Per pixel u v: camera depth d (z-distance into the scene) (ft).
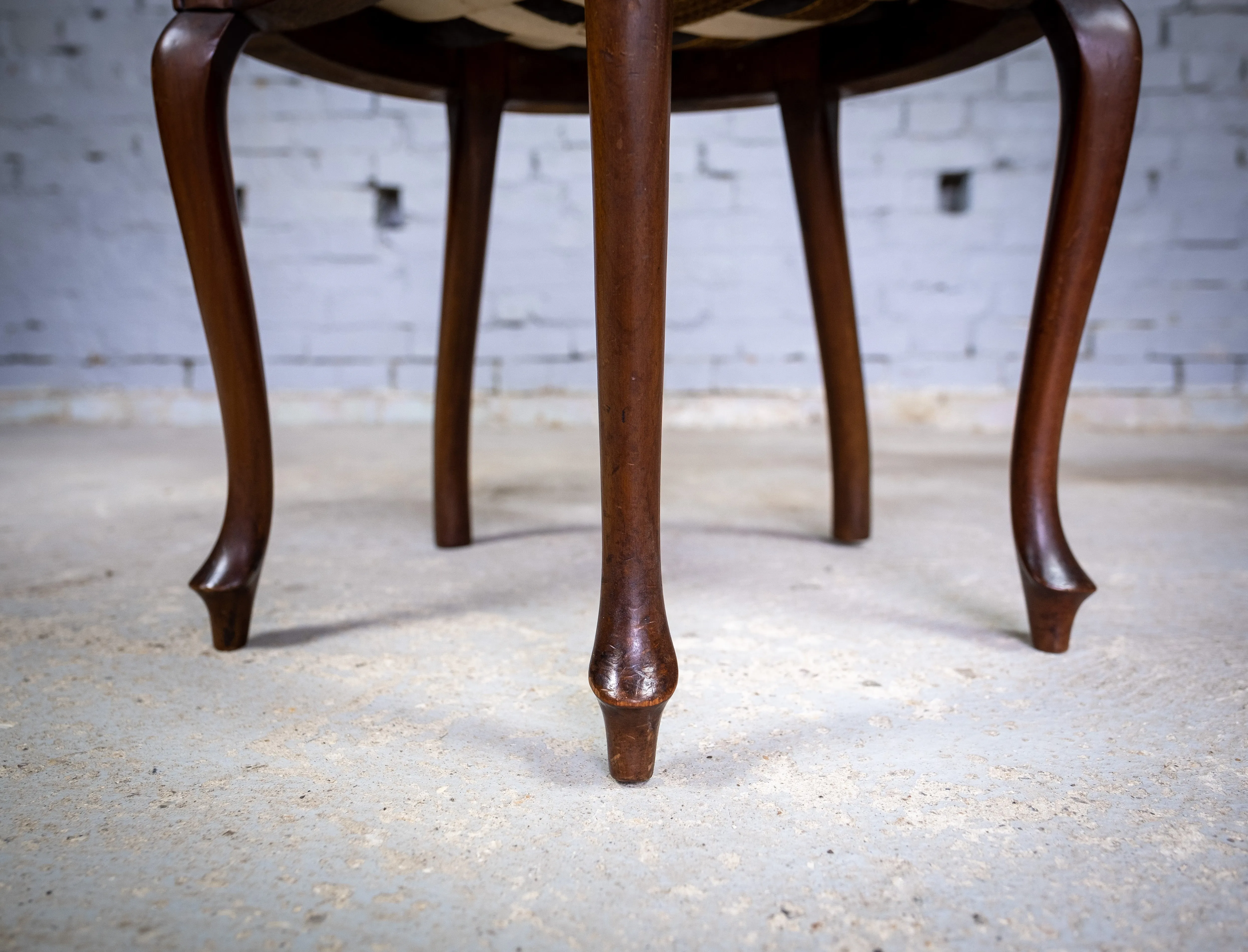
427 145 7.62
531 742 1.64
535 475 4.95
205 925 1.13
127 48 7.54
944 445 6.31
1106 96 1.70
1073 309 1.84
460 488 3.12
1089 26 1.69
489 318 7.66
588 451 6.05
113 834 1.33
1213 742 1.62
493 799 1.43
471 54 2.60
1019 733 1.66
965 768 1.53
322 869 1.24
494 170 2.75
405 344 7.78
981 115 7.32
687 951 1.08
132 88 7.57
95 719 1.73
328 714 1.76
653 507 1.40
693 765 1.54
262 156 7.61
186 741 1.64
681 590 2.62
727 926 1.12
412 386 7.80
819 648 2.12
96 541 3.32
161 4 7.51
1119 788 1.46
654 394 1.36
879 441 6.51
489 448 6.19
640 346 1.32
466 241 2.81
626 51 1.23
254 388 1.98
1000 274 7.45
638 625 1.42
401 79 2.44
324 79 2.40
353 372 7.80
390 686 1.90
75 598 2.56
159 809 1.40
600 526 3.54
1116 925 1.12
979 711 1.76
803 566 2.89
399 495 4.29
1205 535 3.34
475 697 1.84
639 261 1.29
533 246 7.61
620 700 1.36
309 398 7.73
